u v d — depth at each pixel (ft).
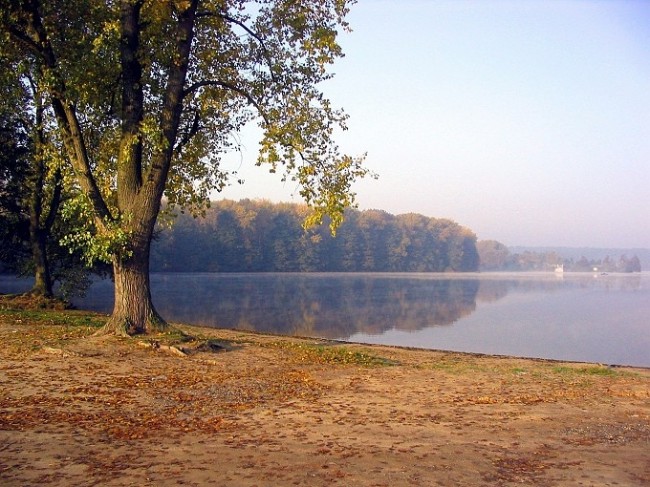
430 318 132.05
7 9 45.57
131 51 49.19
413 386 38.96
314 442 25.40
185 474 20.75
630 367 53.62
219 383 37.27
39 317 68.33
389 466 22.13
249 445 24.72
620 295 222.89
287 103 54.90
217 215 348.18
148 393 33.94
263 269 368.27
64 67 47.50
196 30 55.21
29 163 86.28
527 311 151.64
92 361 41.63
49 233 93.09
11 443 23.76
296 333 100.78
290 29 56.44
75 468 21.18
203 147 60.59
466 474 21.47
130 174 50.57
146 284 50.85
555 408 33.37
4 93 61.21
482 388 38.91
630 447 25.75
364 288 242.99
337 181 52.65
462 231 495.82
